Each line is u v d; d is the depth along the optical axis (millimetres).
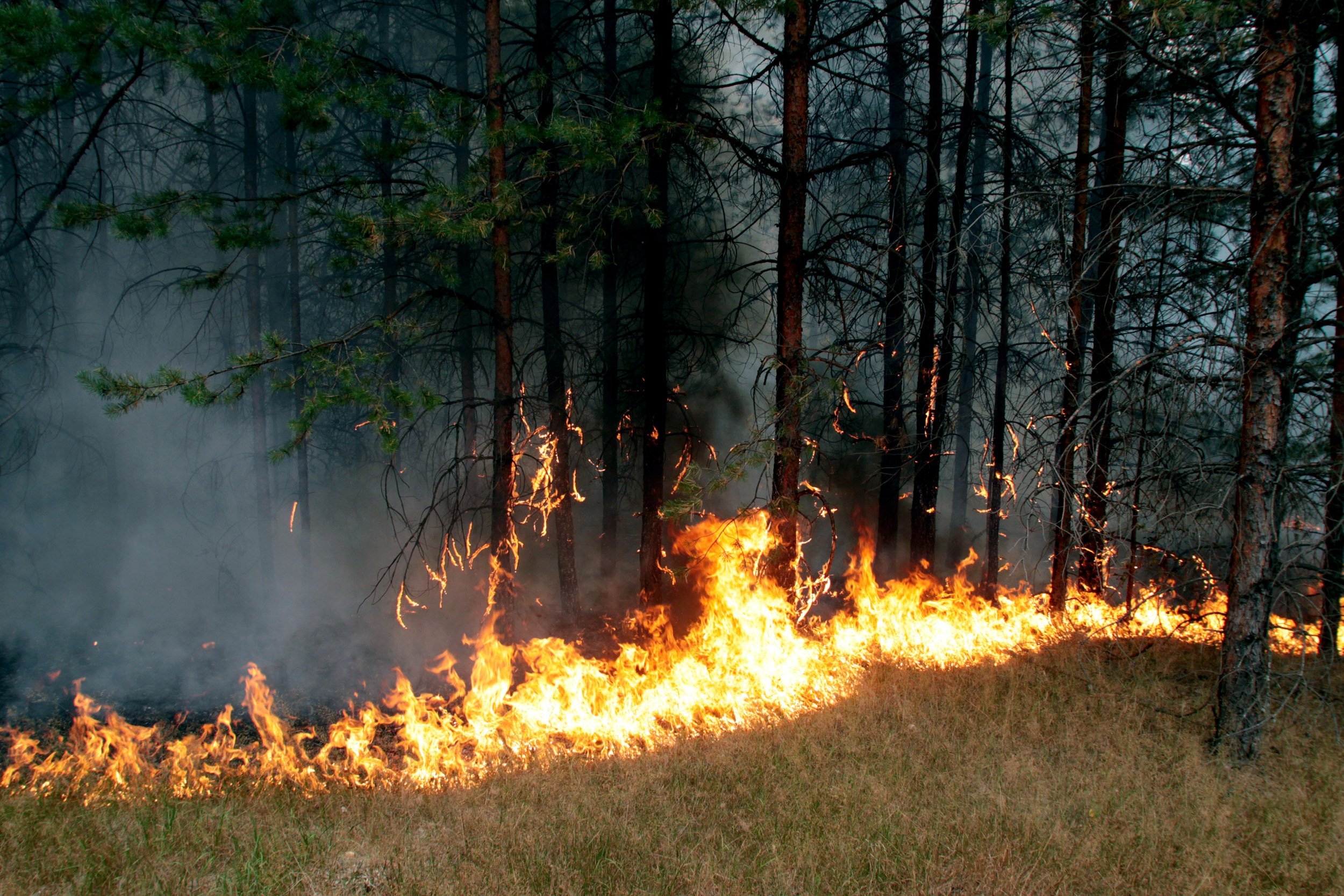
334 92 8930
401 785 6426
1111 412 7191
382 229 8781
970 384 14438
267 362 8352
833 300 11320
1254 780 5793
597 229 10422
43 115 10047
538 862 4918
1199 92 7887
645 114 9438
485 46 9906
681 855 5004
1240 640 6262
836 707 7543
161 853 5125
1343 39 6418
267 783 6648
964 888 4609
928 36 11391
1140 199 6902
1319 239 6852
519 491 12867
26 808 5836
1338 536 7273
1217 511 7023
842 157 12922
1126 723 6773
